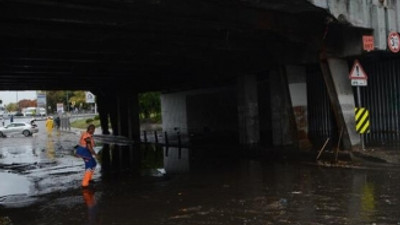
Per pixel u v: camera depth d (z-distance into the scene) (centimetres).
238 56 2294
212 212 1021
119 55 2128
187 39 1805
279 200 1109
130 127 3869
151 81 3412
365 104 2466
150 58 2266
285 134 2272
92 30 1579
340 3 1650
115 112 4356
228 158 2130
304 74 2172
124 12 1374
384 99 2370
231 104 3559
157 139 3444
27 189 1490
